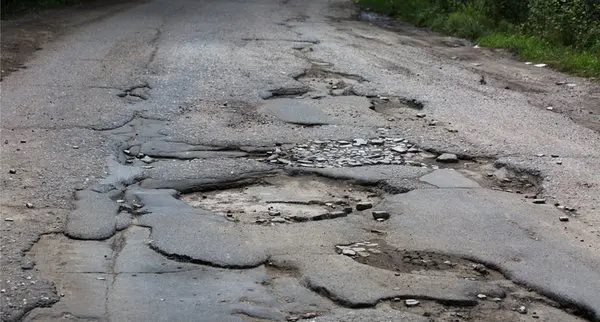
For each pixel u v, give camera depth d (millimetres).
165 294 4562
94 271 4824
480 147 7734
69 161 6902
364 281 4781
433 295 4645
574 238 5574
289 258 5082
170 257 5051
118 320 4250
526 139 8109
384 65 12055
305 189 6496
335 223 5734
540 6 15547
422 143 7816
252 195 6332
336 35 15344
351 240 5426
